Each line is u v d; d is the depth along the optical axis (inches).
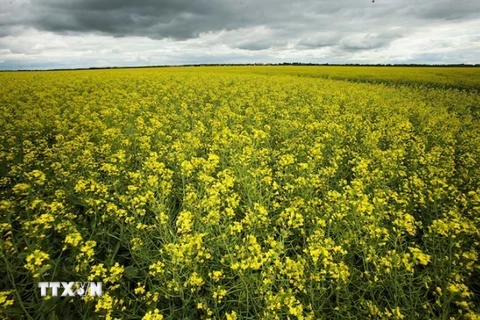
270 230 190.9
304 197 209.5
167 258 161.9
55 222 181.5
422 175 255.3
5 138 348.2
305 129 371.6
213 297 135.0
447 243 154.3
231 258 144.7
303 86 766.5
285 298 119.8
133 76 1017.5
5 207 167.3
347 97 617.3
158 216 173.3
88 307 133.8
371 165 271.6
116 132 325.1
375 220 165.6
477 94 786.2
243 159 232.2
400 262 132.5
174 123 413.4
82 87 752.3
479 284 148.9
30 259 126.3
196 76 1023.6
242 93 638.5
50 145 365.4
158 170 220.1
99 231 182.4
